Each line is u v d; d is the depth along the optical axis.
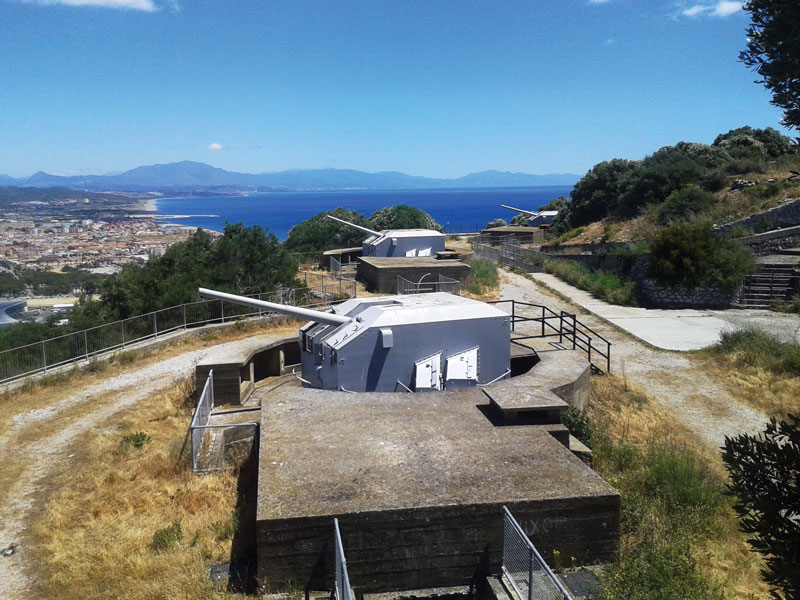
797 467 4.80
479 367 12.12
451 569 6.47
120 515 8.46
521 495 6.61
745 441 5.13
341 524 6.28
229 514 8.31
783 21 4.50
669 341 18.38
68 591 6.88
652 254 24.91
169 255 23.55
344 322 12.00
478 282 26.92
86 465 10.42
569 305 23.86
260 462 7.57
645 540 7.26
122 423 12.39
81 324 18.72
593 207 44.03
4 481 9.91
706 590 6.36
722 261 23.23
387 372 11.46
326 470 7.32
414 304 12.38
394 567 6.40
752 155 40.44
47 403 13.76
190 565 7.10
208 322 20.06
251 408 12.41
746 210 29.34
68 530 8.23
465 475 7.12
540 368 12.13
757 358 16.17
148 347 17.58
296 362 16.64
